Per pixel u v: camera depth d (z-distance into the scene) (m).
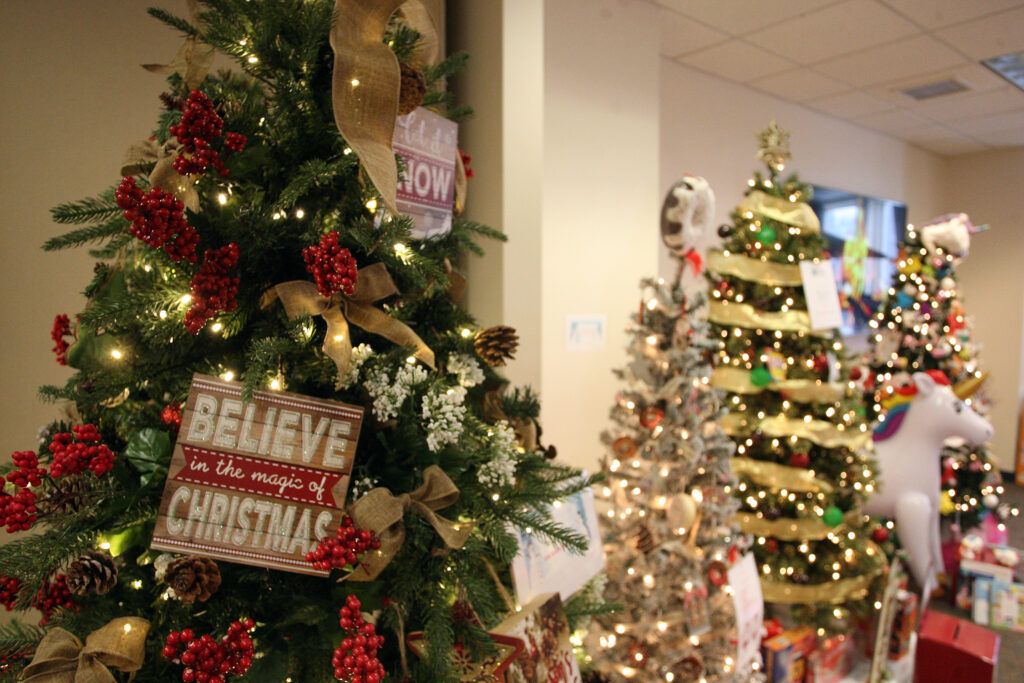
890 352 3.42
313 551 0.77
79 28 1.50
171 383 0.90
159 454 0.78
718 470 1.72
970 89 4.01
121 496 0.75
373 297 0.85
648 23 2.93
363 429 0.91
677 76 3.53
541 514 0.95
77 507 0.73
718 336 2.28
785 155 2.34
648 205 3.04
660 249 3.51
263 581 0.83
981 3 2.80
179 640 0.69
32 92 1.45
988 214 5.88
